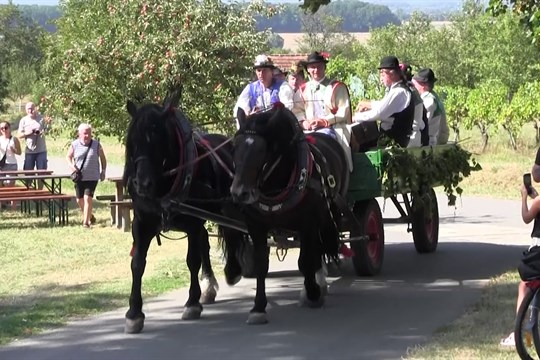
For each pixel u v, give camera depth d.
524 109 25.30
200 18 14.58
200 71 14.55
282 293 9.95
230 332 8.17
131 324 8.17
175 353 7.47
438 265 11.45
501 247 12.87
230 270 10.26
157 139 7.79
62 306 9.28
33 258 12.68
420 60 42.44
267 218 8.44
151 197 7.80
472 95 26.64
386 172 10.28
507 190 19.95
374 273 10.75
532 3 12.08
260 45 15.05
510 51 33.22
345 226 10.05
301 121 10.07
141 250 8.26
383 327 8.24
